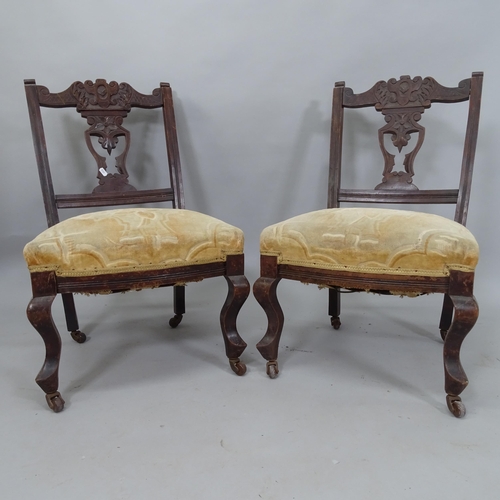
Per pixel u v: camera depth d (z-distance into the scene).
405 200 1.51
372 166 1.84
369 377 1.31
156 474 0.93
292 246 1.19
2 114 1.79
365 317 1.75
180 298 1.64
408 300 1.91
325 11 1.71
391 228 1.10
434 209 1.87
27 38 1.73
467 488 0.88
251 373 1.34
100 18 1.74
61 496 0.87
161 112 1.85
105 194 1.54
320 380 1.29
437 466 0.94
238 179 1.92
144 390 1.25
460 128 1.73
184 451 0.99
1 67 1.75
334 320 1.64
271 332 1.29
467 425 1.08
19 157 1.84
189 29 1.76
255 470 0.93
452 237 1.05
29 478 0.92
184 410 1.15
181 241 1.16
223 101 1.83
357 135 1.82
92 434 1.06
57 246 1.08
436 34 1.66
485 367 1.34
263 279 1.25
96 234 1.11
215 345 1.53
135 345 1.54
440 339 1.56
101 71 1.78
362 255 1.10
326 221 1.18
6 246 1.94
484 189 1.77
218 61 1.79
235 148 1.88
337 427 1.07
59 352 1.15
